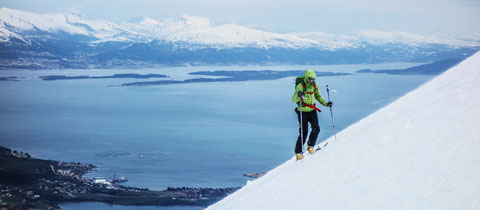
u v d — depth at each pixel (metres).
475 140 5.70
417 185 5.39
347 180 6.79
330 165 7.85
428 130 6.87
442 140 6.25
